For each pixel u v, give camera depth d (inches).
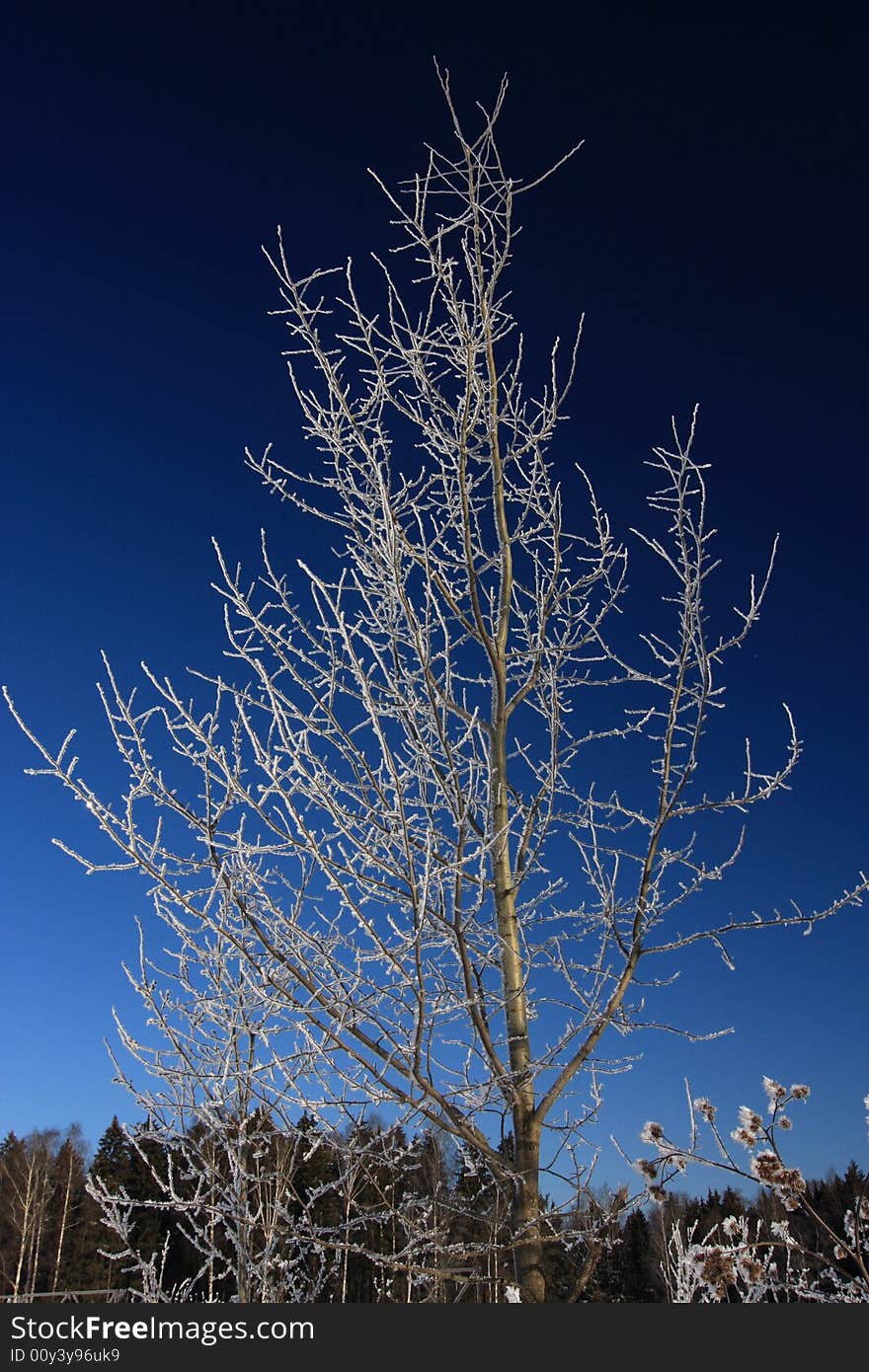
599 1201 155.6
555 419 187.5
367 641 154.3
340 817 149.5
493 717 183.3
